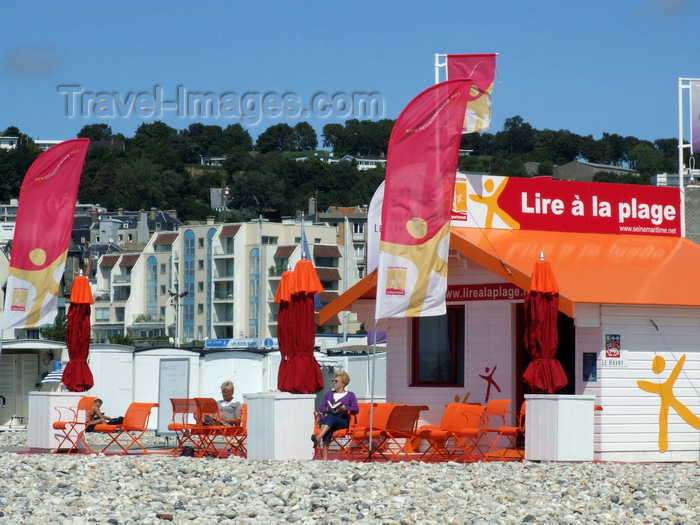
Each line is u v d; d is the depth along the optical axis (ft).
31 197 128.16
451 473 96.53
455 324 129.90
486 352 125.49
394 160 104.83
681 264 131.13
